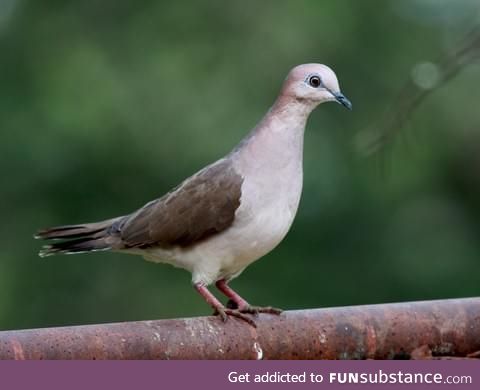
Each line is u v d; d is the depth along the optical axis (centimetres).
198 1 1630
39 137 1530
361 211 1605
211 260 803
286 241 1616
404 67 1622
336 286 1619
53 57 1631
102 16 1672
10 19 1684
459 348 756
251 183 789
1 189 1583
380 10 1645
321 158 1538
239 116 1523
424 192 1675
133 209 1602
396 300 1634
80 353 662
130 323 689
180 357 693
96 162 1553
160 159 1537
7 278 1605
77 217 1614
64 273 1627
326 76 806
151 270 1634
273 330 721
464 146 1695
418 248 1661
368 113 1593
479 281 1666
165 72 1567
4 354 645
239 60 1579
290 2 1602
